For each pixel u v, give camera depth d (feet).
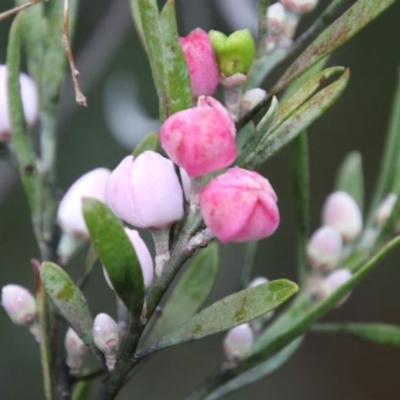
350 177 1.18
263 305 0.97
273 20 1.04
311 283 1.12
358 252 1.14
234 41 1.01
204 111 0.96
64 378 1.06
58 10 1.09
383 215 1.14
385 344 1.10
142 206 0.98
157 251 0.99
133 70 1.92
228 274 2.13
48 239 1.08
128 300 0.97
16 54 1.06
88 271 1.07
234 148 0.96
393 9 2.14
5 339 2.04
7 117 1.08
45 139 1.09
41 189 1.08
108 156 2.00
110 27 1.66
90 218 0.95
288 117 0.99
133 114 1.63
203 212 0.96
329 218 1.14
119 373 1.00
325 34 0.99
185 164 0.96
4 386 2.04
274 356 1.11
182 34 1.80
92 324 1.01
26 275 2.06
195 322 0.99
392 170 1.14
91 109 1.98
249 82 1.04
